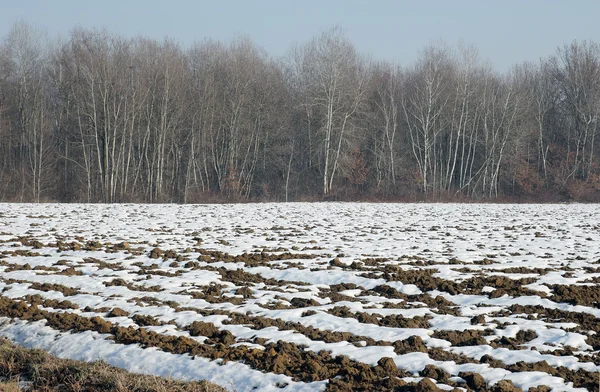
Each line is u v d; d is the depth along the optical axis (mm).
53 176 60156
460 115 66125
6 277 15984
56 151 61531
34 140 58312
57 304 13664
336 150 62562
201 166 65125
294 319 12492
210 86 60250
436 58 65875
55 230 24406
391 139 65000
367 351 10562
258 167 64562
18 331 12258
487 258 18891
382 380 9266
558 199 58062
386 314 12922
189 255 19109
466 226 28531
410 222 30281
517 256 19438
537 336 11336
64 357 11016
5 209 32656
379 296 14516
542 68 76125
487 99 67312
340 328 11914
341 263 17766
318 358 10289
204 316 12727
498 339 11234
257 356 10328
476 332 11547
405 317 12625
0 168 61688
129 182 60625
